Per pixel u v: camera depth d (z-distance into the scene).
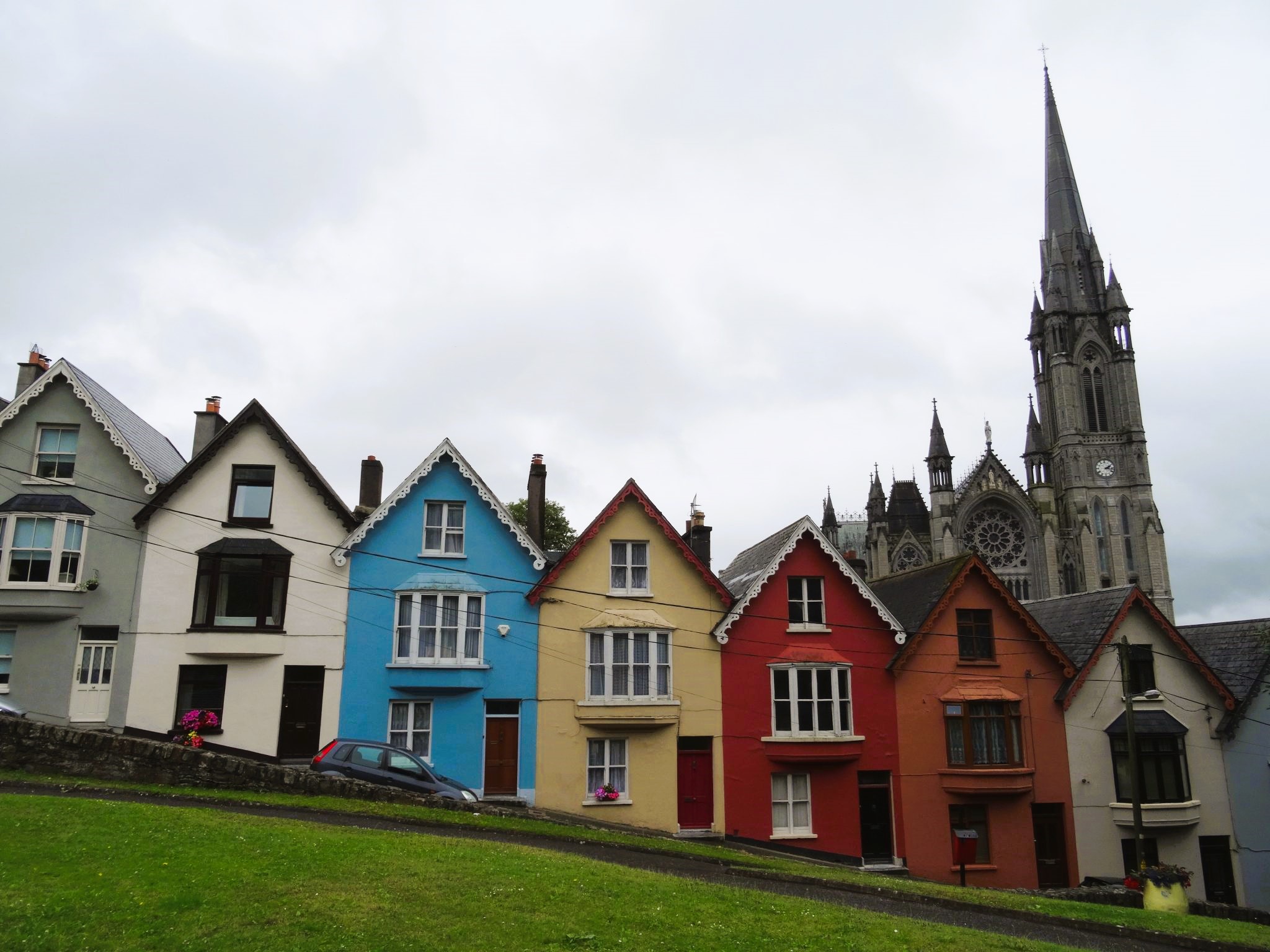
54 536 29.45
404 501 31.00
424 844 17.55
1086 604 36.19
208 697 29.05
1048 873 30.91
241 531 30.17
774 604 31.72
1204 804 32.19
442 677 29.25
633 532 31.69
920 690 31.47
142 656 28.88
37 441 30.56
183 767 23.11
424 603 30.17
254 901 13.07
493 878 15.27
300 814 21.00
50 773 22.95
